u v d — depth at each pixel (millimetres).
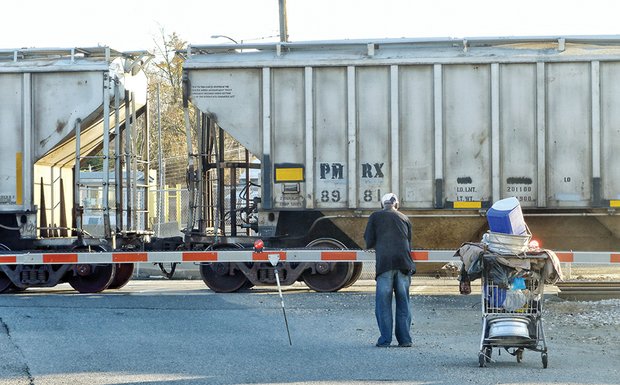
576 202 32156
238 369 18922
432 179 32531
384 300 22062
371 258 30094
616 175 32094
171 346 22016
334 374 18281
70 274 34281
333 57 32781
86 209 35281
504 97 32344
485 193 32406
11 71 34438
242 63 33094
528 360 20188
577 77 32219
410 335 23578
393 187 32594
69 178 38031
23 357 20469
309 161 32906
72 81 34500
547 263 19359
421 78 32594
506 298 19422
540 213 32531
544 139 32188
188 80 33406
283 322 26000
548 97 32281
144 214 37531
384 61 32531
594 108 31953
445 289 35094
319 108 32938
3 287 34406
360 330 24594
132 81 36094
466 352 21172
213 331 24422
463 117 32469
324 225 33938
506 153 32375
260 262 33000
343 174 32844
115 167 35250
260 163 33250
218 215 34281
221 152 34906
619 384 17141
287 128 33125
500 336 19047
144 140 38156
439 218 32781
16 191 34594
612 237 32844
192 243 34406
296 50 33281
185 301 30344
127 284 39656
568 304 29469
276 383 17375
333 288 33125
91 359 20188
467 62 32312
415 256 29547
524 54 32250
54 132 34562
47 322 25906
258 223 33469
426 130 32594
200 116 34562
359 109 32812
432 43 32719
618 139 32094
